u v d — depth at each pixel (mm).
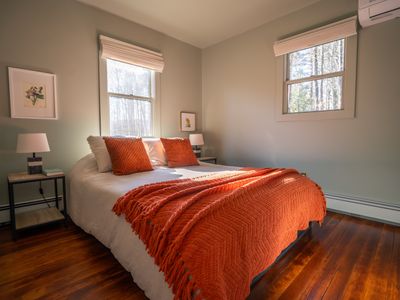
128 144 2387
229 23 3250
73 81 2666
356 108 2523
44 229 2195
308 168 2932
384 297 1293
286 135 3117
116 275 1488
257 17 3096
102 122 2904
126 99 3201
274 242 1297
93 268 1564
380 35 2338
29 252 1769
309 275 1498
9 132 2281
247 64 3508
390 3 2109
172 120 3738
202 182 1596
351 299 1279
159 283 1121
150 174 2229
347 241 1965
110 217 1591
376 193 2453
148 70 3422
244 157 3625
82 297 1286
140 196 1412
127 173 2234
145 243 1180
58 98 2564
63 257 1701
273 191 1483
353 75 2506
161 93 3555
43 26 2438
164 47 3566
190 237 991
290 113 3072
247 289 1052
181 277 955
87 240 1972
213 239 987
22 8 2305
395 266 1593
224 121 3885
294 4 2803
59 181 2629
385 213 2367
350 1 2506
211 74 4043
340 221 2404
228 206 1172
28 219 2180
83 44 2729
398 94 2275
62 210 2617
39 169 2232
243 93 3586
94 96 2840
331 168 2744
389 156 2359
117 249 1484
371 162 2467
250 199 1297
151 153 2818
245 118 3580
